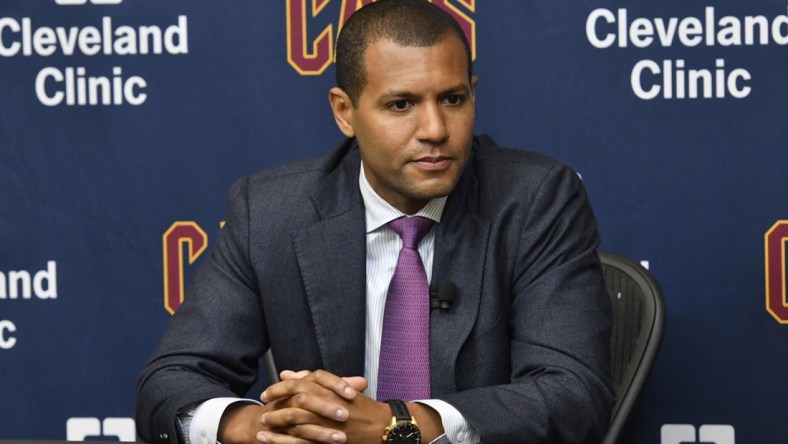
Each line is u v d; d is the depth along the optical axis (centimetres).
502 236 480
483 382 462
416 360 463
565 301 462
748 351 657
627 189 658
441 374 459
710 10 645
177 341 487
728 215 653
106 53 677
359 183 495
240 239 505
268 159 676
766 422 659
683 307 659
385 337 468
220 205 680
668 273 659
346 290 481
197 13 671
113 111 680
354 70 449
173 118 679
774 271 652
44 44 679
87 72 679
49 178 685
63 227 688
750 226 652
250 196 514
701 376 661
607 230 661
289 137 674
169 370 470
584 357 446
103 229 687
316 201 498
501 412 414
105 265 689
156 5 672
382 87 438
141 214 685
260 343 506
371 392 482
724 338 658
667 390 664
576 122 658
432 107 436
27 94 681
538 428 416
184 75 675
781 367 655
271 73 671
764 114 646
